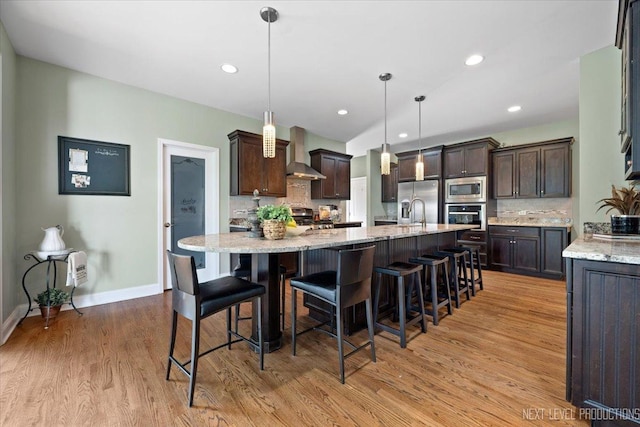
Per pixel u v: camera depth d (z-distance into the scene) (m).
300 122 4.74
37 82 2.73
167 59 2.74
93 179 3.06
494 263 4.79
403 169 5.91
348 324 2.39
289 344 2.23
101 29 2.28
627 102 1.66
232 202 4.26
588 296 1.36
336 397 1.59
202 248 1.65
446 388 1.67
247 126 4.43
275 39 2.43
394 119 4.58
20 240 2.65
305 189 5.40
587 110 2.68
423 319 2.44
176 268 1.61
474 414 1.46
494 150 4.98
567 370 1.53
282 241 1.93
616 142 2.54
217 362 1.96
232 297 1.70
